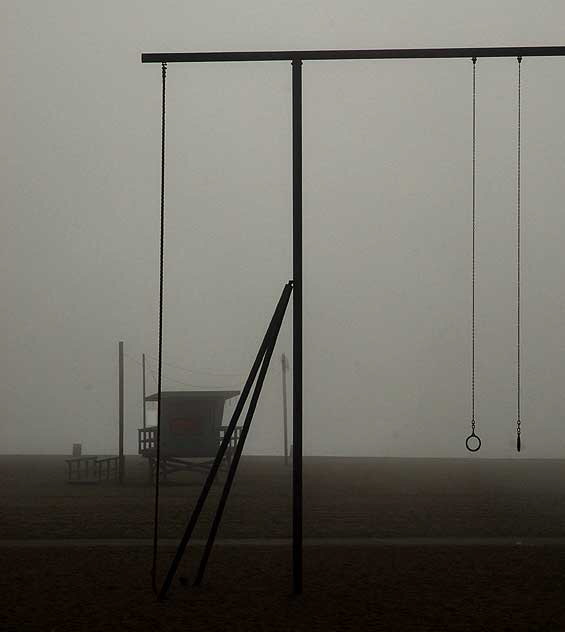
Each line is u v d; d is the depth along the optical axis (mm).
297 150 14031
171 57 14102
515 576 15211
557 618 12000
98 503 29609
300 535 13617
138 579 14977
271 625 11602
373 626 11539
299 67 14086
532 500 31000
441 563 16641
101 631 11312
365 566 16297
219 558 17312
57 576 15258
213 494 33562
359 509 27312
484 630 11336
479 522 23609
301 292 13859
